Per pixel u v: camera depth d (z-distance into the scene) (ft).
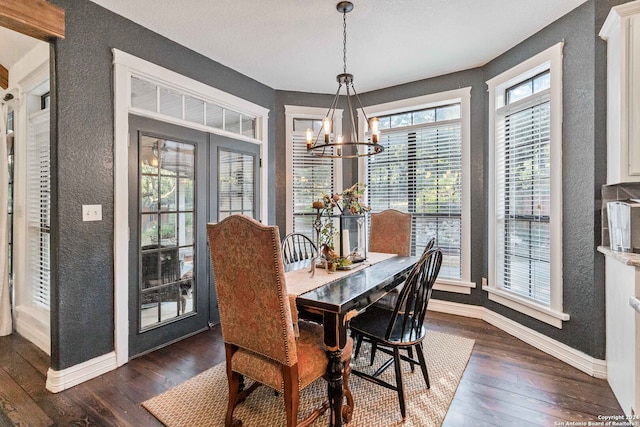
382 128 13.29
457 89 11.44
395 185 12.86
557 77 8.20
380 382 6.17
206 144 10.29
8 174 9.99
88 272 7.39
